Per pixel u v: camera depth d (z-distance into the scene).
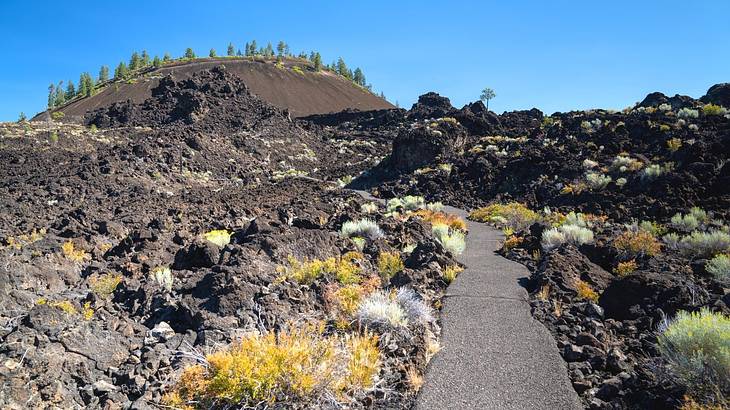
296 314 6.64
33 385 4.36
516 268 10.65
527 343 6.15
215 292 7.02
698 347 4.66
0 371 4.32
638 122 31.47
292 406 4.51
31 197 20.08
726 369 4.36
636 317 6.98
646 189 21.08
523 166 30.91
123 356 5.45
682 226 14.70
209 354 4.91
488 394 4.87
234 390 4.35
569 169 27.69
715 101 34.72
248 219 17.36
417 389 4.99
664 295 7.08
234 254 8.97
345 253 10.29
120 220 15.42
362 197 30.33
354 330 6.21
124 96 118.75
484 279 9.46
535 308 7.54
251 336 5.14
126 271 9.34
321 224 14.68
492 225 19.94
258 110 66.12
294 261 8.77
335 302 7.06
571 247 10.61
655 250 10.86
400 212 22.22
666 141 25.75
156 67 149.38
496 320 7.01
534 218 20.14
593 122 35.78
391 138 65.69
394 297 6.97
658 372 5.00
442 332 6.57
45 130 43.38
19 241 11.61
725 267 8.52
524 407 4.62
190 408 4.25
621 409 4.57
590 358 5.71
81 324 5.73
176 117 60.94
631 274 7.68
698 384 4.45
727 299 6.93
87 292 7.94
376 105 151.50
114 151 33.28
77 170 27.08
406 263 10.28
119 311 7.11
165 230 13.98
